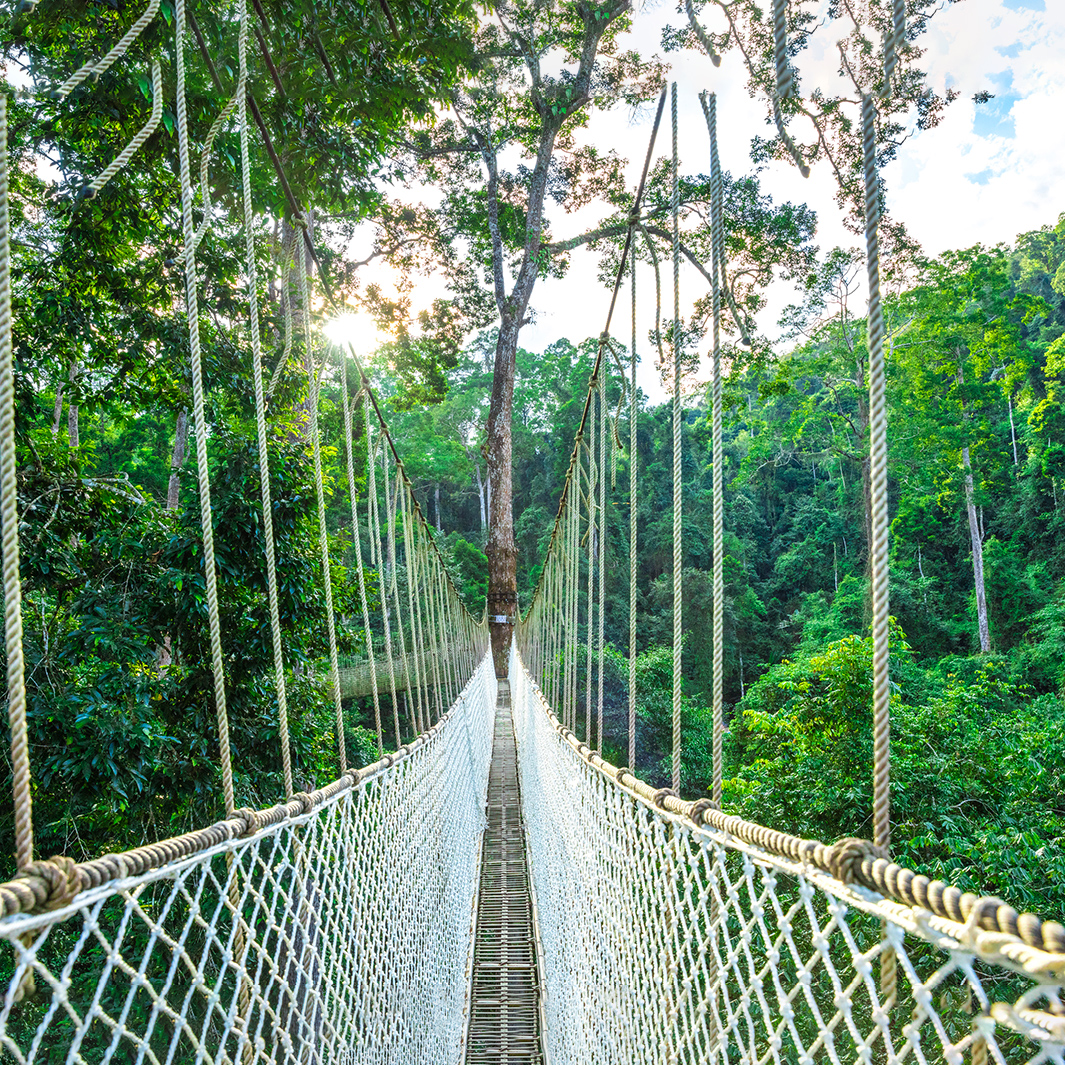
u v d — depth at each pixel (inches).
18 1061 25.5
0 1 110.5
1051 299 971.3
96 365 162.1
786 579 945.5
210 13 106.4
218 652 48.8
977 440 728.3
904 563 824.3
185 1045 133.4
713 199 43.8
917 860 182.2
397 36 114.7
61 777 124.0
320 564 164.9
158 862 34.2
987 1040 19.3
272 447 153.7
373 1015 71.2
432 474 1069.1
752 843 33.5
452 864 141.4
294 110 120.0
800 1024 130.4
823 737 214.8
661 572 846.5
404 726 384.8
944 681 372.5
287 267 168.6
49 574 134.2
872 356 29.1
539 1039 124.1
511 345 509.7
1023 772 197.0
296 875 53.9
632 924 60.3
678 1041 45.0
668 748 510.6
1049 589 697.6
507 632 538.6
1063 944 17.4
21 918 26.0
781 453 976.9
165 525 151.8
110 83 112.7
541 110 435.2
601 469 111.8
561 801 111.0
